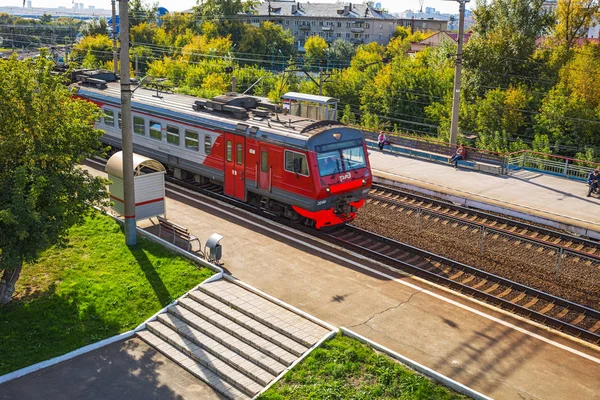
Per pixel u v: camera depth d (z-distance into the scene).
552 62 52.41
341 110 57.38
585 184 27.55
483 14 54.09
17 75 14.02
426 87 56.00
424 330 13.33
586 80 47.09
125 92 16.67
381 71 59.91
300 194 19.31
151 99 26.86
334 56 91.69
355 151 20.08
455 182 27.25
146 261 16.70
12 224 13.07
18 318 13.92
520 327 13.55
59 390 11.70
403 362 12.02
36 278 15.71
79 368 12.46
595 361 12.24
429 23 125.69
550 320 14.50
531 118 49.19
